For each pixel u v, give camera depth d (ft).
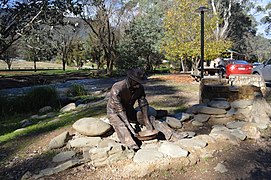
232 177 8.38
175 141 10.66
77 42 112.57
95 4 61.21
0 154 11.49
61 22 34.06
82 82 52.90
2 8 30.04
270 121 13.12
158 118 13.33
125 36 69.97
